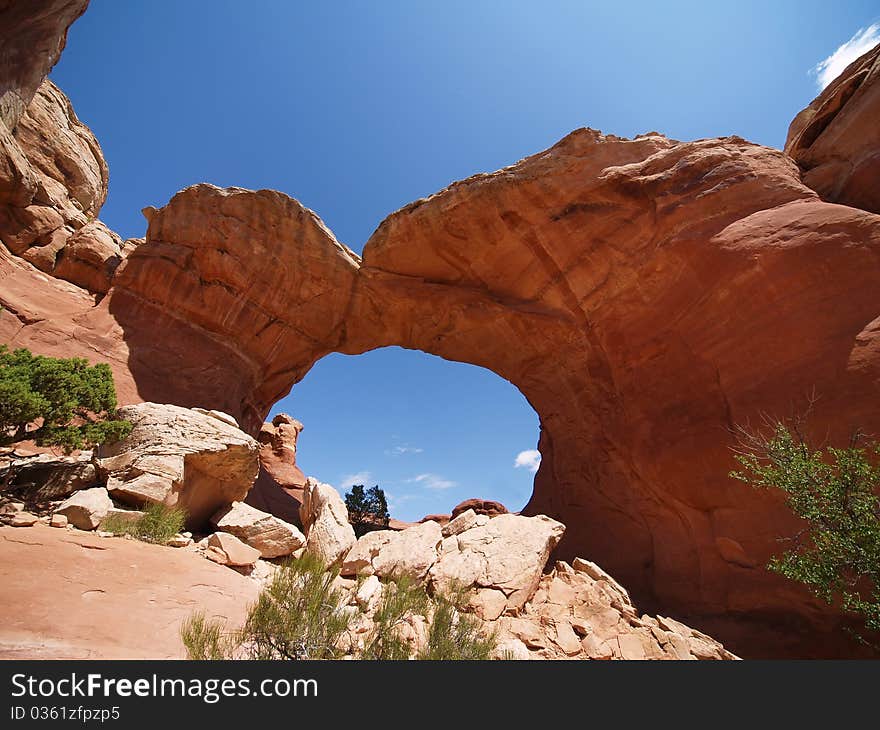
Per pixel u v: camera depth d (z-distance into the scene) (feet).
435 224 51.01
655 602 32.22
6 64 43.86
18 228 53.57
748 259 31.17
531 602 21.50
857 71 41.86
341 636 12.98
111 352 47.83
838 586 15.53
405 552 22.97
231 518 24.09
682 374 33.88
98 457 22.79
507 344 55.83
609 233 42.91
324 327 62.23
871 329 24.86
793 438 25.27
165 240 56.13
